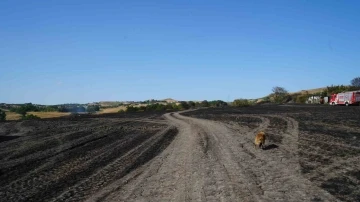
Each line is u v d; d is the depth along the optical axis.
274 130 30.02
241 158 18.23
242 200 10.80
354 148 18.92
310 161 16.34
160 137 30.75
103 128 39.31
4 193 13.19
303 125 32.12
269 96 126.25
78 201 11.82
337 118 37.38
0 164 18.81
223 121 44.75
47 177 15.65
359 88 94.00
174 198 11.54
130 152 22.36
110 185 13.89
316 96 95.00
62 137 30.66
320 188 11.77
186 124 44.09
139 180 14.56
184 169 16.20
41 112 115.00
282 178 13.39
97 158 20.23
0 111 86.50
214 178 13.98
